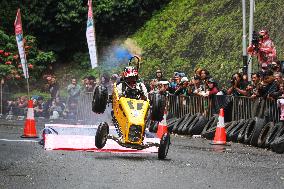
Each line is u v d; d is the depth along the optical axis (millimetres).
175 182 11227
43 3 41719
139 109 14852
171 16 39406
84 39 41938
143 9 41000
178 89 24812
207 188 10758
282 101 18422
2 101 34438
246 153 16906
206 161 14609
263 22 31938
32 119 19453
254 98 20469
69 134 17734
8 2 42250
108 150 15836
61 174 11734
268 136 18359
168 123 23906
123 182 11023
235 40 32906
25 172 11891
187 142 19906
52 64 41500
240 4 35031
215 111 22609
